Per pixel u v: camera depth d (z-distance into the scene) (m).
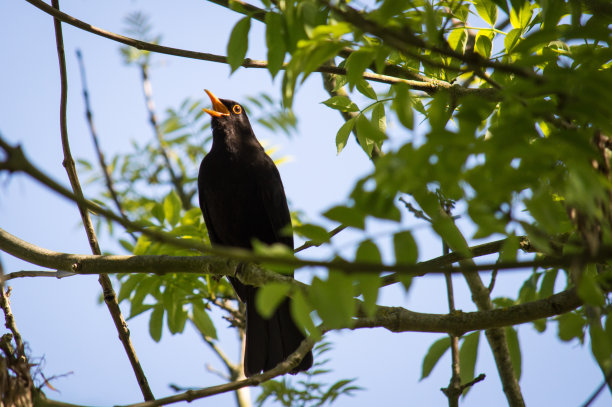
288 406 9.58
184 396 5.89
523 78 4.95
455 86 7.14
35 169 3.76
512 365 7.86
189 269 7.59
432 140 4.17
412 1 6.27
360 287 4.41
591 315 5.46
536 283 8.04
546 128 6.23
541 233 4.37
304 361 9.26
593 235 4.18
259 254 4.02
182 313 9.07
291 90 4.99
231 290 10.62
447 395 7.55
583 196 3.90
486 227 4.13
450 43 7.27
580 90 4.39
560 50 6.52
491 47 7.15
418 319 6.59
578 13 5.41
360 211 4.29
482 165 4.20
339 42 4.94
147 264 7.52
